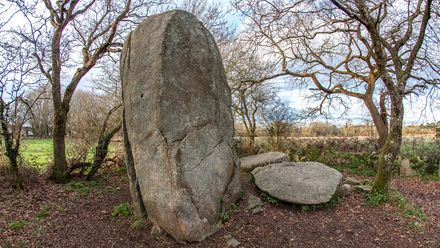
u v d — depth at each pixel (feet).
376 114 42.14
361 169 38.37
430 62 33.27
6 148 25.45
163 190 17.37
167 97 17.48
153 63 17.87
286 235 17.74
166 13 18.63
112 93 39.29
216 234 17.83
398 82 24.31
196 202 17.46
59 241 17.62
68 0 29.09
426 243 17.58
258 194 22.08
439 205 24.70
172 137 17.39
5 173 27.61
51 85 30.25
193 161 17.79
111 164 35.09
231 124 20.52
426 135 46.34
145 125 18.13
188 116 18.06
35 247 16.87
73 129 35.06
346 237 17.90
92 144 34.45
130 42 19.92
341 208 21.33
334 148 44.24
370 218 20.17
